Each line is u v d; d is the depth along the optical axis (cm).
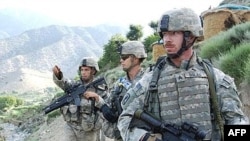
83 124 626
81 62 641
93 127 632
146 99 295
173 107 284
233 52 837
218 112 282
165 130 280
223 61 822
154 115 291
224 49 992
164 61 299
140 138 281
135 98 299
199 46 1231
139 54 518
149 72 307
